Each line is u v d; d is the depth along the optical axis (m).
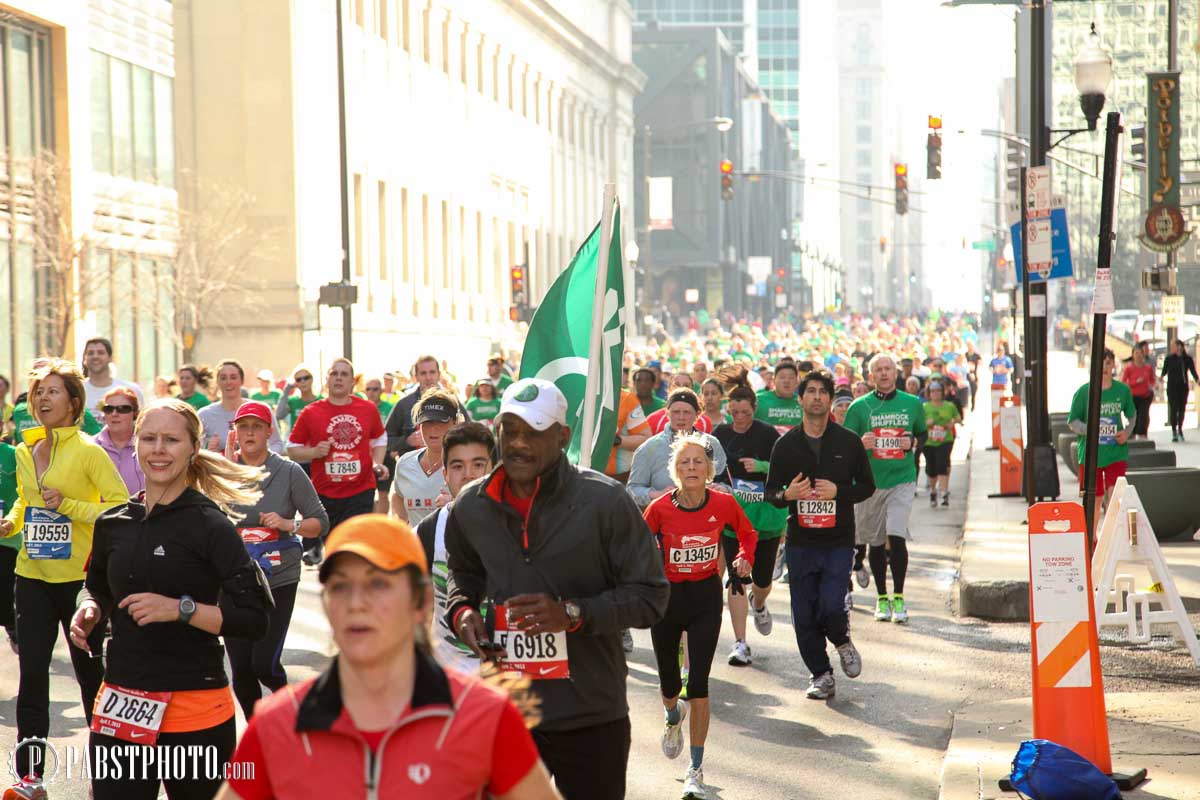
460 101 160.62
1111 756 20.09
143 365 96.31
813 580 26.05
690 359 116.38
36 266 81.12
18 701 20.00
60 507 19.94
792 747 22.42
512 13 180.62
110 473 20.39
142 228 96.25
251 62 116.12
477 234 168.25
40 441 20.28
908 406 33.41
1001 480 60.19
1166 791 18.31
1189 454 73.75
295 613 34.84
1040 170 46.06
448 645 16.92
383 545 7.62
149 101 99.62
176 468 14.39
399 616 7.66
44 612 20.03
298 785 7.72
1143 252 154.00
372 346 132.00
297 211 116.12
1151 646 29.66
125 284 93.81
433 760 7.71
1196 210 87.75
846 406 45.66
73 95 87.75
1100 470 41.19
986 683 26.92
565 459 13.64
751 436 30.39
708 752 22.16
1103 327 25.70
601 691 13.70
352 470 34.62
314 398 53.53
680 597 20.89
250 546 21.61
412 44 145.62
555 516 13.47
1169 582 29.11
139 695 13.89
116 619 14.11
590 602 13.03
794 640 32.06
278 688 21.81
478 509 13.69
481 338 165.38
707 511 21.23
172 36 103.56
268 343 115.62
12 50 83.25
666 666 21.30
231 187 112.25
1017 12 83.94
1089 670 18.89
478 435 17.97
